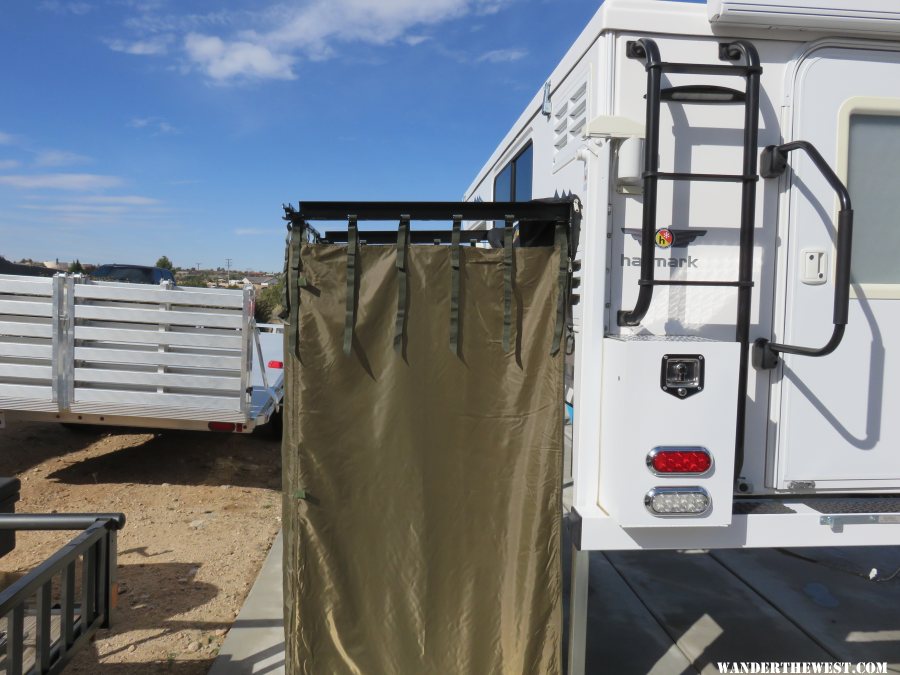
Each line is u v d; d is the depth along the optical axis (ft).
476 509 7.81
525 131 13.23
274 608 11.71
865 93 8.14
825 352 7.12
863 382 8.23
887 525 7.76
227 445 24.02
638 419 7.06
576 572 7.82
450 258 7.66
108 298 17.44
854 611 12.17
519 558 7.77
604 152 7.72
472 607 7.81
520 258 7.70
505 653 7.82
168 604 11.94
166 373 17.67
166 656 10.24
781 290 8.14
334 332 7.61
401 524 7.72
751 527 7.61
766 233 8.13
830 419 8.21
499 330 7.73
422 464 7.70
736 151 8.01
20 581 5.96
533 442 7.74
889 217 8.33
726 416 7.13
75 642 6.90
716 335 8.11
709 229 7.99
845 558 14.44
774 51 8.05
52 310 17.35
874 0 7.76
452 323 7.63
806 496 8.29
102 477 20.03
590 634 11.22
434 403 7.71
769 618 11.90
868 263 8.30
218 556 14.28
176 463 21.67
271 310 41.42
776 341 8.20
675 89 7.71
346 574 7.70
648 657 10.51
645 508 7.13
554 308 7.68
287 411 7.72
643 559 14.56
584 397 7.89
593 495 7.95
